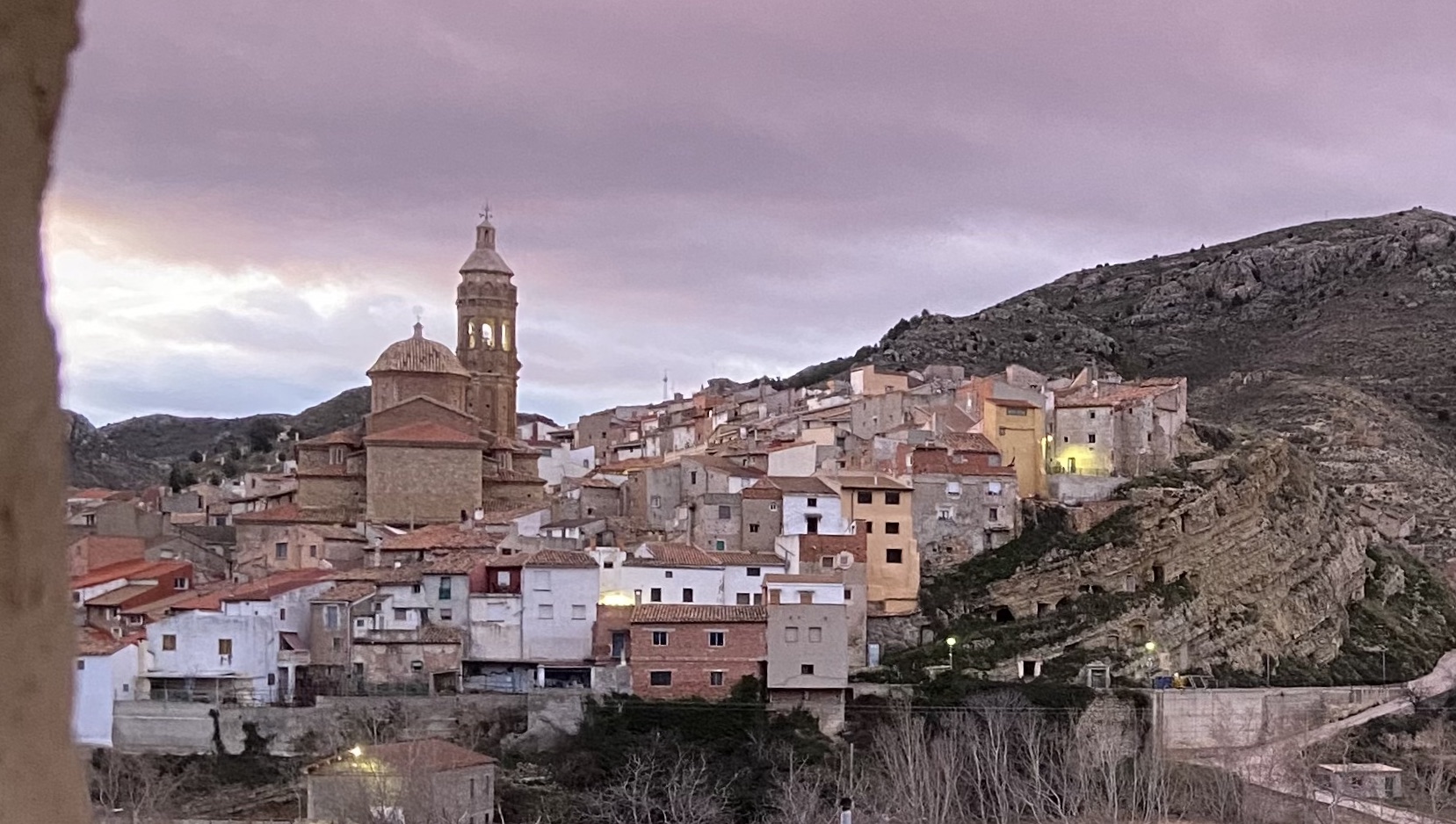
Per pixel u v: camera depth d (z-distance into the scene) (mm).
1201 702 76938
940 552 90250
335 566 85250
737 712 71000
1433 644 101688
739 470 98375
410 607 77062
